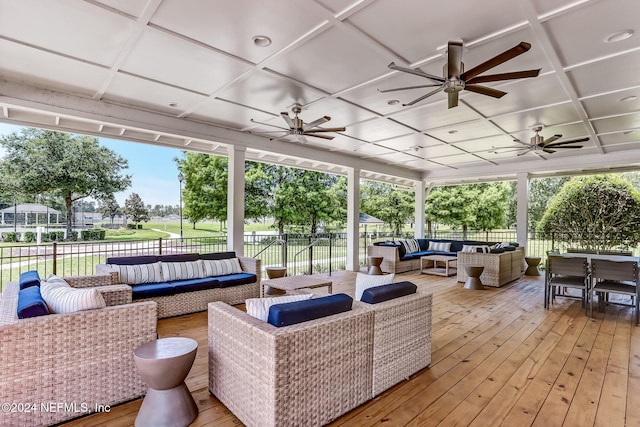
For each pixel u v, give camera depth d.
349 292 5.46
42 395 1.90
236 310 2.20
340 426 1.97
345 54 3.11
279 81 3.73
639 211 8.77
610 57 3.10
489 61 2.53
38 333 1.89
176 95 4.19
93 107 4.29
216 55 3.14
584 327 3.87
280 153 6.48
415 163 8.88
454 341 3.38
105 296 3.05
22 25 2.64
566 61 3.20
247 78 3.66
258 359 1.81
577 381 2.56
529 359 2.96
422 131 5.74
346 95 4.14
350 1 2.33
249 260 5.00
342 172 8.73
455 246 8.91
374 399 2.28
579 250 5.96
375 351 2.29
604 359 2.97
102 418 2.01
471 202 13.73
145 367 1.85
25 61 3.28
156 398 1.93
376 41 2.87
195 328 3.64
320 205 13.23
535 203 16.94
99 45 2.96
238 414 1.99
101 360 2.09
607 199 9.16
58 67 3.41
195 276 4.55
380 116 4.93
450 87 2.94
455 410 2.15
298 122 4.58
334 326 2.01
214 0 2.32
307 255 9.95
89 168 12.39
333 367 2.00
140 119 4.67
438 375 2.63
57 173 11.56
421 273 7.73
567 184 10.10
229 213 5.76
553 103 4.32
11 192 11.26
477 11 2.43
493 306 4.79
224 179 12.08
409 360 2.58
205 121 5.29
